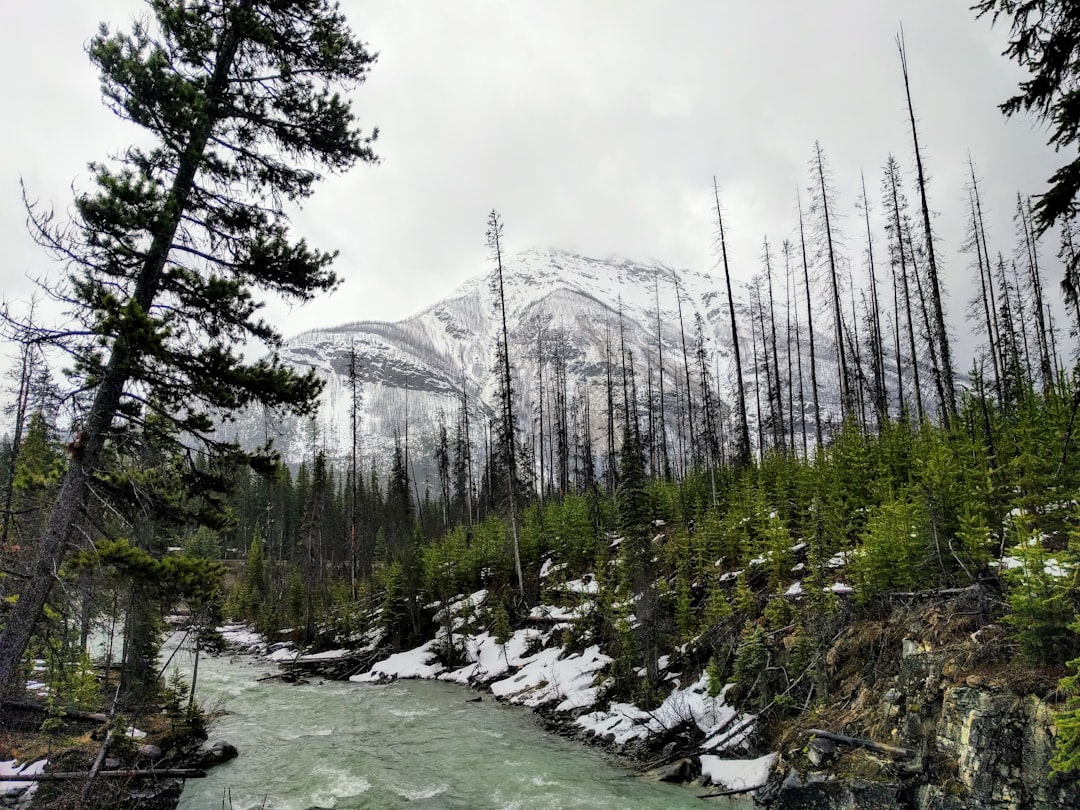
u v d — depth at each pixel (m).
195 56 10.47
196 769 18.28
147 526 10.84
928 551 15.04
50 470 10.80
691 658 21.06
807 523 23.03
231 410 11.09
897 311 38.75
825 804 12.53
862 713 13.69
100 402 9.80
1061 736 8.88
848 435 27.19
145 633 21.11
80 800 14.38
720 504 32.44
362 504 81.19
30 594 9.20
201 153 10.04
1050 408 14.27
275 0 11.18
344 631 42.44
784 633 18.27
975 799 10.36
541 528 43.81
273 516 84.94
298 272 11.47
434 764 18.66
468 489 78.06
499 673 29.83
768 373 47.31
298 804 15.92
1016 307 40.34
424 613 39.69
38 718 17.66
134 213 9.27
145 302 10.13
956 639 12.60
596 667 25.16
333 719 24.73
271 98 11.46
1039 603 10.29
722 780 15.33
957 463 16.66
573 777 16.86
